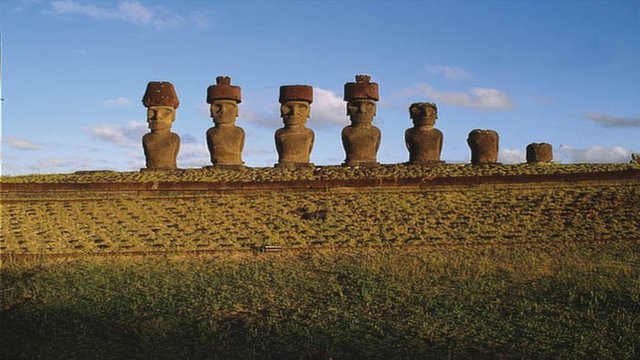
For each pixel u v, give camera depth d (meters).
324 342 10.77
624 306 11.99
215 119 27.17
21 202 22.41
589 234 18.20
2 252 17.66
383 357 10.20
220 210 21.39
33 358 10.34
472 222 19.55
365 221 19.97
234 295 13.23
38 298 13.27
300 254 16.94
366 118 26.91
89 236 19.08
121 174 25.98
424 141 26.58
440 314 11.87
